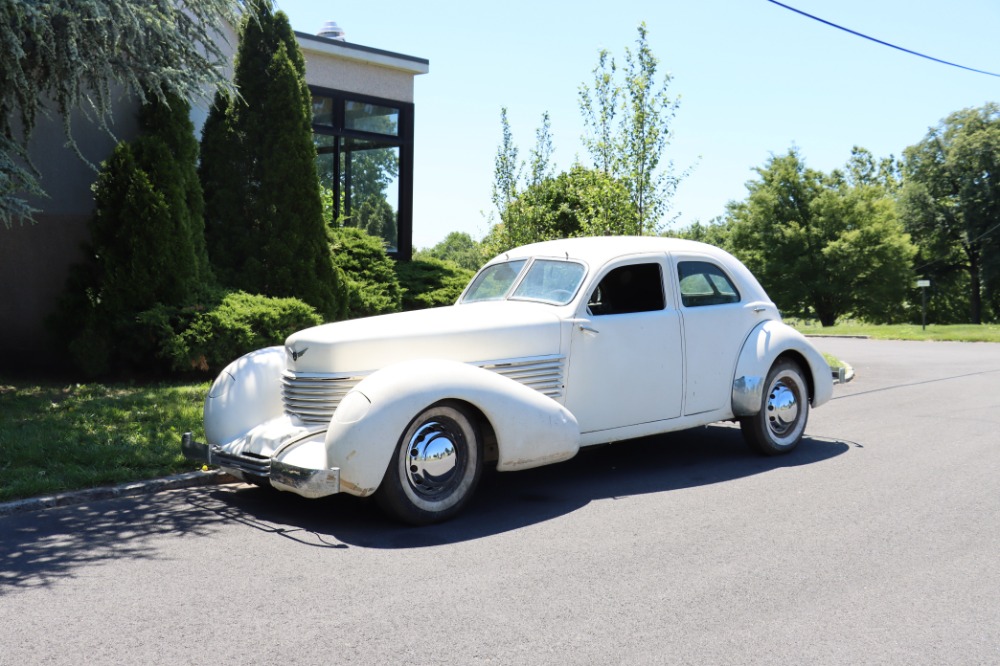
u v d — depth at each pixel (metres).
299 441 5.83
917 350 23.86
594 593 4.39
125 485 6.50
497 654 3.66
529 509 6.08
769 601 4.27
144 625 3.99
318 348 6.05
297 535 5.47
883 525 5.59
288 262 12.62
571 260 7.17
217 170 12.73
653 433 7.20
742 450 8.16
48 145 12.21
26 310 12.67
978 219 64.69
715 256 7.79
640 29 14.39
